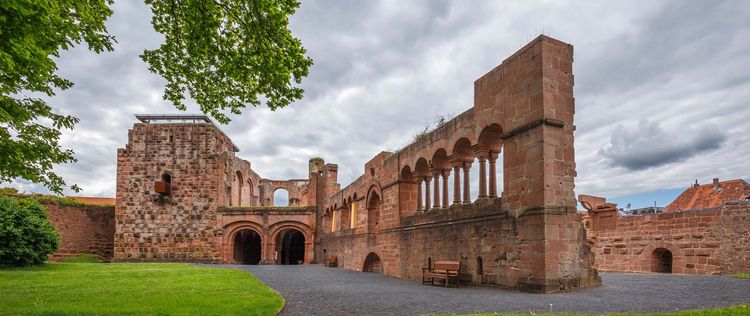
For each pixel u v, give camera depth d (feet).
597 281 47.09
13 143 36.60
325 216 142.72
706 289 41.65
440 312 33.14
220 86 44.65
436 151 68.90
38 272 69.92
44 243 85.56
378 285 58.18
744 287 42.57
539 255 44.96
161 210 143.54
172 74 43.96
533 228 46.21
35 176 39.86
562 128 47.75
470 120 59.72
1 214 79.71
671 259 86.43
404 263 76.54
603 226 94.02
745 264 67.92
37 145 39.58
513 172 50.44
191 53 41.63
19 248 79.30
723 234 71.46
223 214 142.82
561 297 39.65
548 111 46.96
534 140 47.52
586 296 39.63
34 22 29.81
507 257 49.93
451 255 61.67
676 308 31.50
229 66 41.39
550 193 45.70
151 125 147.95
